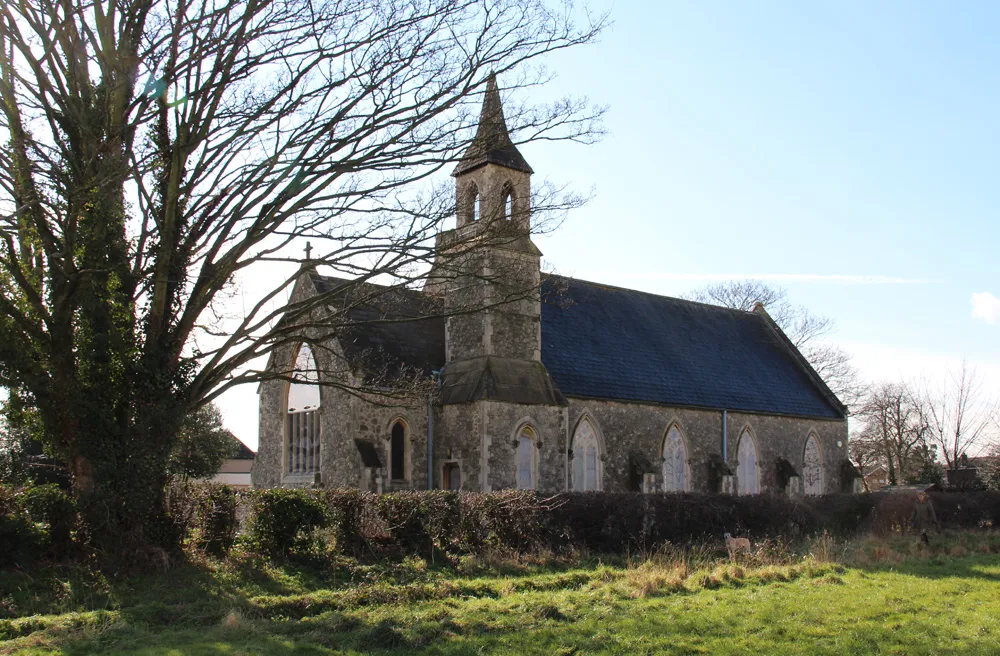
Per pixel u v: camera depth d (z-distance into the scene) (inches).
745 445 1332.4
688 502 882.1
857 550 810.8
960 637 446.3
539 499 784.3
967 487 1598.2
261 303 673.6
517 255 1048.8
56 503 610.5
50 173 599.5
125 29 617.9
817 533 971.3
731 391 1341.0
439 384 1038.4
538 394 1018.1
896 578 655.1
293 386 1122.0
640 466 1144.2
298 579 609.9
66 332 611.8
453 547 743.1
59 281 598.5
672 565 677.3
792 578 654.5
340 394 1007.0
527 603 520.1
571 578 626.8
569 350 1169.4
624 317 1337.4
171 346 653.3
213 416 1373.0
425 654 399.5
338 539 698.8
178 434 666.2
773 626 465.1
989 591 595.5
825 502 1036.5
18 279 596.1
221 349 671.8
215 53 616.7
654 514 844.0
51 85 621.6
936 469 1985.7
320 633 434.6
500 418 971.9
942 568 722.8
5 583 540.7
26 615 487.2
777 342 1596.9
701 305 1534.2
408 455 1005.8
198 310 661.9
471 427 973.8
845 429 1509.6
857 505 1060.5
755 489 1333.7
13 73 597.9
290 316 701.3
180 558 636.7
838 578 641.0
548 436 1016.9
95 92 641.0
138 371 629.0
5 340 590.2
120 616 465.1
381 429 989.2
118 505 611.8
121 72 612.7
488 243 730.2
